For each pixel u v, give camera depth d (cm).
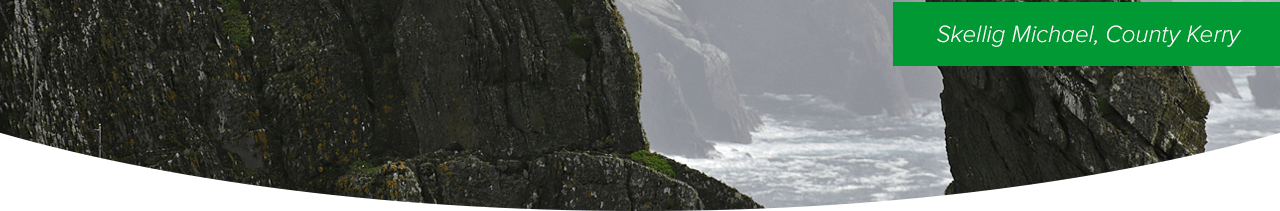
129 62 599
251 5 655
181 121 609
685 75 5575
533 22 714
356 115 669
